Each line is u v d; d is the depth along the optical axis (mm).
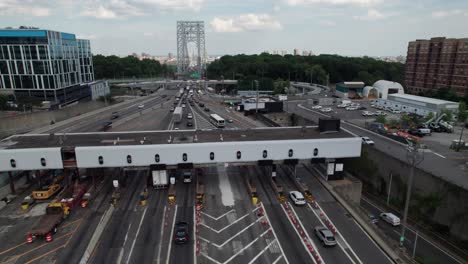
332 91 173375
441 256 39719
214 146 45812
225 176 53094
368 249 34125
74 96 143000
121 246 34219
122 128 89938
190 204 43188
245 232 36875
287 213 41188
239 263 31672
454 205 42938
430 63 154125
